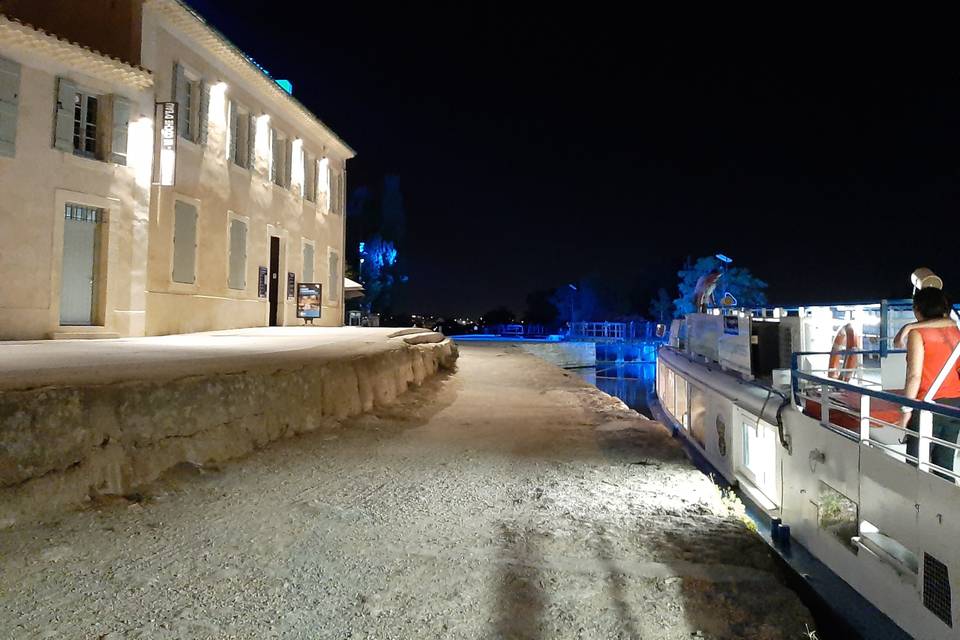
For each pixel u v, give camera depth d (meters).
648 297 86.81
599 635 3.58
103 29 14.77
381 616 3.69
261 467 6.70
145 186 14.79
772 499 7.63
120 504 5.13
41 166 12.88
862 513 5.34
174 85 16.11
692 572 4.43
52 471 4.89
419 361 14.45
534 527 5.29
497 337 51.97
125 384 5.84
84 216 13.80
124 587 3.85
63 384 5.45
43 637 3.26
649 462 7.88
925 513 4.46
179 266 16.41
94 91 13.88
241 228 19.53
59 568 4.03
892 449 4.98
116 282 14.18
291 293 23.16
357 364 10.40
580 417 11.12
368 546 4.74
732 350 9.84
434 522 5.35
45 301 12.96
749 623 3.77
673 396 14.12
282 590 3.94
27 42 12.52
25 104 12.66
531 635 3.55
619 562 4.59
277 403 7.89
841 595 5.55
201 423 6.52
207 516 5.15
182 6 15.41
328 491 6.05
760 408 7.92
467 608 3.82
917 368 4.78
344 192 28.98
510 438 9.24
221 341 13.52
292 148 23.39
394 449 8.09
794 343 8.80
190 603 3.71
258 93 20.64
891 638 4.86
